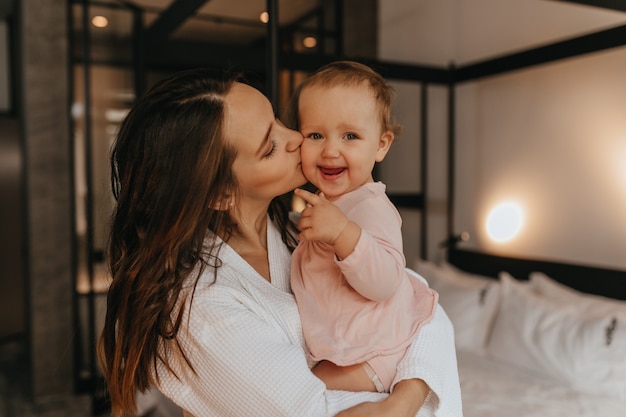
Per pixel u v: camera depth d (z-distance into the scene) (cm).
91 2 418
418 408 93
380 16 486
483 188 391
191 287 94
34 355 419
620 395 250
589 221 318
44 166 419
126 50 448
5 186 509
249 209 107
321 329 98
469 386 267
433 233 434
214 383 90
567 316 284
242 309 93
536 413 235
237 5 384
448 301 343
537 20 348
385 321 97
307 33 443
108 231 108
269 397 85
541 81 345
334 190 103
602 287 304
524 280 350
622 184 300
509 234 371
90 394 423
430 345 100
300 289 103
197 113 93
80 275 428
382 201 99
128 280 94
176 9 297
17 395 426
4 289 513
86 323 427
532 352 282
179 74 99
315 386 87
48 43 417
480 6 388
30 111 414
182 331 92
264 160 100
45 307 421
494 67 358
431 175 435
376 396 93
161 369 96
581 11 319
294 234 123
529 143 355
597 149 312
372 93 102
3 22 527
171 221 93
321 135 103
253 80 112
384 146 110
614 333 262
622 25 275
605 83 306
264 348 88
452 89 400
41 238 419
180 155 93
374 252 88
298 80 411
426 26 436
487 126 386
